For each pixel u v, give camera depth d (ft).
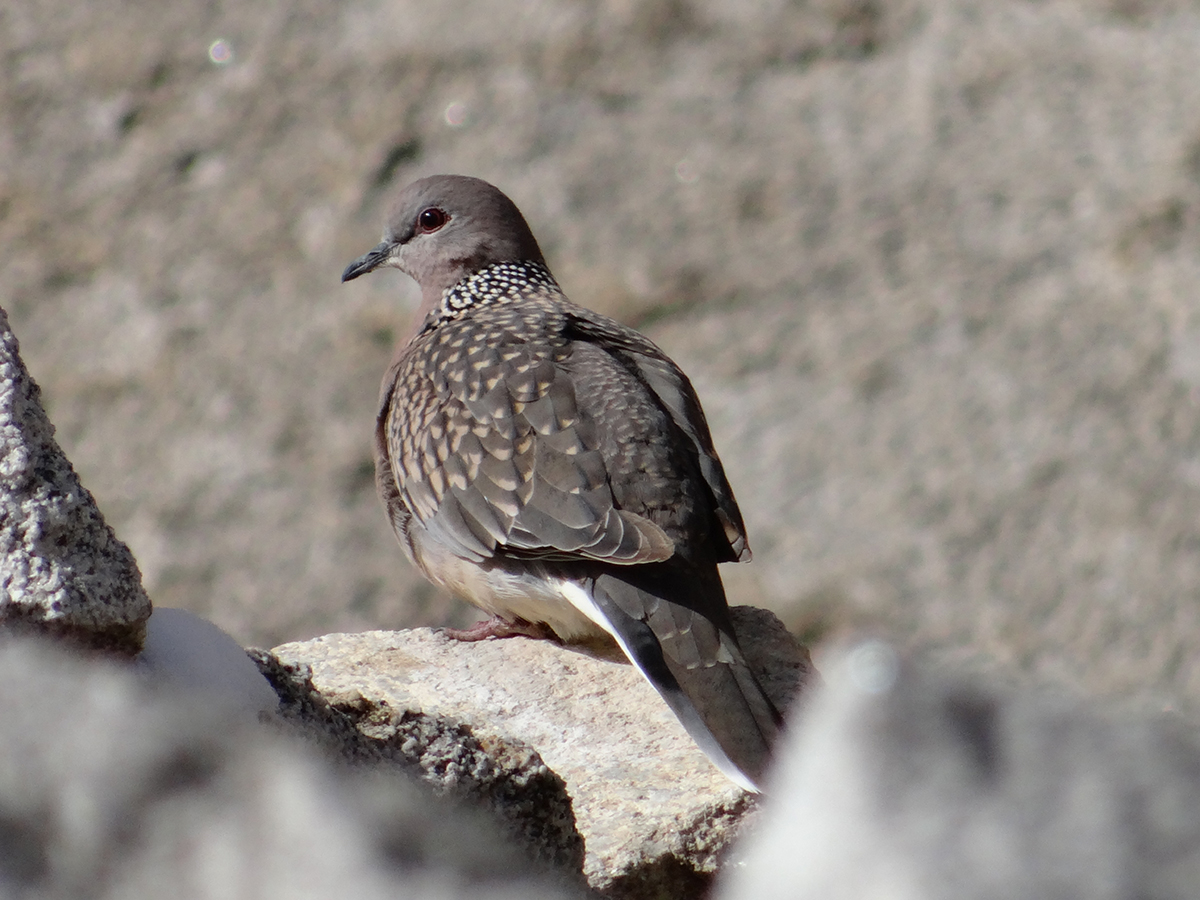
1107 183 48.73
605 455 22.63
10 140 50.21
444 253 29.14
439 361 25.17
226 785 6.25
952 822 5.49
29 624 12.37
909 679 5.74
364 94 50.44
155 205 49.42
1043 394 45.29
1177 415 44.98
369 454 45.75
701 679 20.56
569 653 23.53
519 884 6.14
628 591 21.56
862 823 5.53
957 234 48.24
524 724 21.34
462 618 44.04
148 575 44.45
